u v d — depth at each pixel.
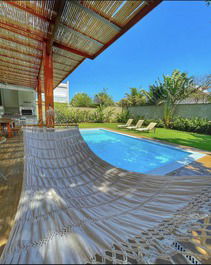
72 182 1.95
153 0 1.78
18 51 4.36
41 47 4.01
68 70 5.36
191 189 1.55
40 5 2.30
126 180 2.04
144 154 5.21
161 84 10.40
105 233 1.08
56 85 7.94
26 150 2.14
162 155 5.11
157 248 0.92
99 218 1.28
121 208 1.45
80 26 2.68
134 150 5.66
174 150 4.89
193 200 1.38
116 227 1.15
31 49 4.21
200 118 8.48
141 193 1.71
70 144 2.68
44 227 1.12
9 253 0.88
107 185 1.95
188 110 9.32
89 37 2.98
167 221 1.19
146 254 0.86
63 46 3.46
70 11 2.34
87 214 1.33
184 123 8.73
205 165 3.31
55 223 1.17
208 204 1.25
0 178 2.46
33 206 1.34
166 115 9.95
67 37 3.11
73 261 0.82
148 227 1.14
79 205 1.49
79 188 1.85
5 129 6.42
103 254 0.87
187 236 1.03
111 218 1.28
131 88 13.36
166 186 1.73
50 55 3.61
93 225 1.18
